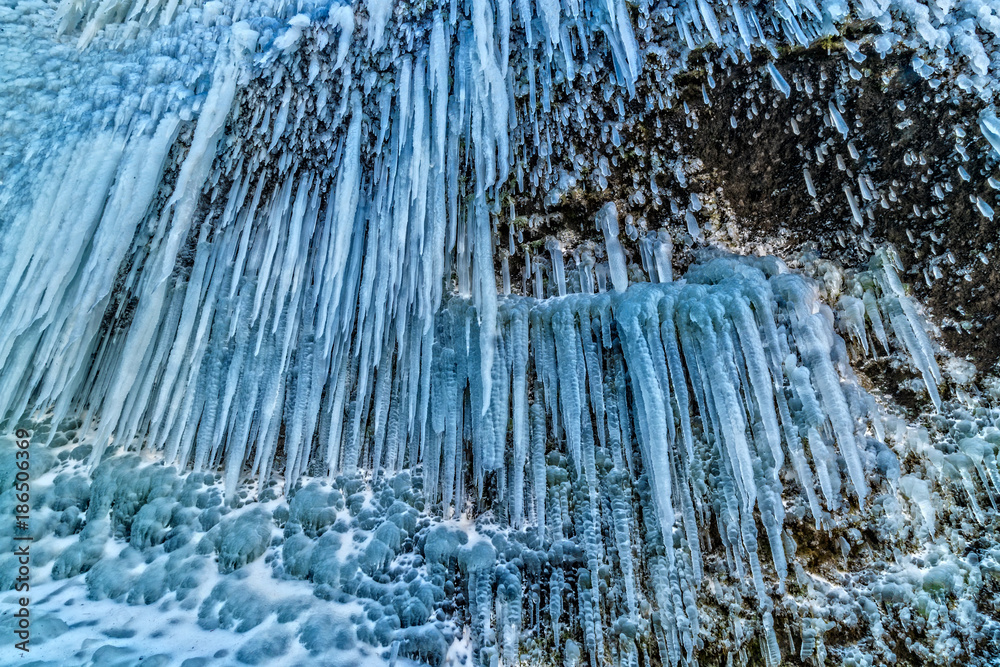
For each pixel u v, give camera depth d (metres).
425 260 2.82
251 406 3.29
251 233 3.31
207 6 2.79
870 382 2.75
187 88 2.74
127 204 2.80
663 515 2.46
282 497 3.25
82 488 3.33
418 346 3.10
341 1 2.59
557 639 2.62
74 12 3.19
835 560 2.54
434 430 3.13
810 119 2.63
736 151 2.79
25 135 3.04
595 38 2.57
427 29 2.63
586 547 2.75
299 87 2.75
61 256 2.94
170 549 3.01
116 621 2.60
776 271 2.80
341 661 2.40
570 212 3.09
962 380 2.66
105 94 2.89
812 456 2.56
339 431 3.29
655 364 2.64
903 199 2.63
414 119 2.71
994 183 2.46
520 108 2.78
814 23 2.40
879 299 2.73
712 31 2.44
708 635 2.51
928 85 2.41
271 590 2.81
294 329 3.31
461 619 2.71
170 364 3.21
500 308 3.08
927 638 2.37
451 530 2.97
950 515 2.52
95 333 3.61
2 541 2.98
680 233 3.01
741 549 2.58
